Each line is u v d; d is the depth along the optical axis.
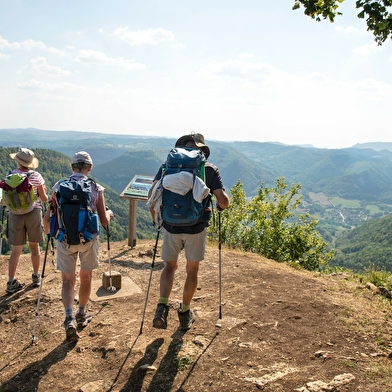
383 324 4.06
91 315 4.39
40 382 3.20
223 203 3.74
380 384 2.96
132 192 7.49
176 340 3.69
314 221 13.41
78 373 3.28
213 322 4.06
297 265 7.59
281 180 14.63
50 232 3.88
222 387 2.97
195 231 3.53
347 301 4.77
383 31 4.11
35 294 5.05
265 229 13.53
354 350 3.50
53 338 3.95
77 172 4.04
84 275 4.02
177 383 3.04
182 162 3.52
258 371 3.15
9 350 3.85
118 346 3.62
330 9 4.51
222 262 6.60
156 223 3.74
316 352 3.44
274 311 4.36
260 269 6.18
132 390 2.98
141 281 5.62
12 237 5.18
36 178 5.21
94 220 3.82
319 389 2.88
